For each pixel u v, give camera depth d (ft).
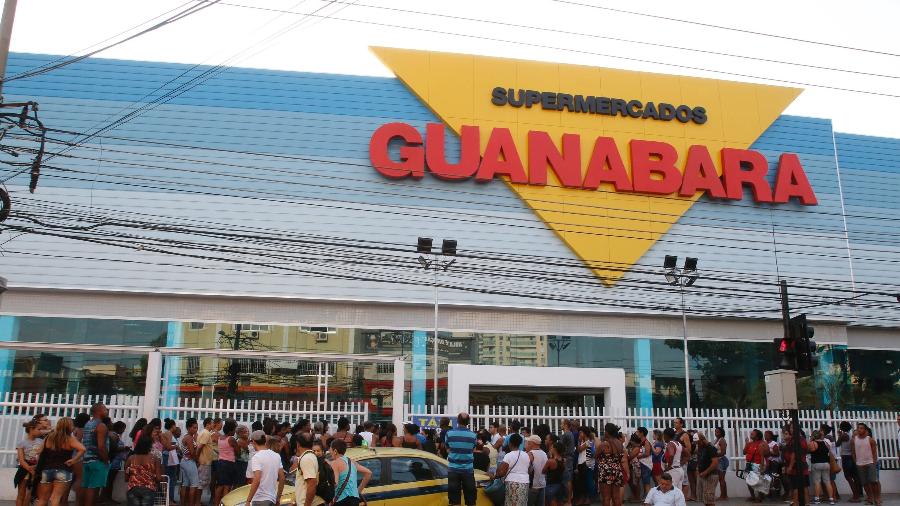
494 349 85.71
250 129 87.04
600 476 53.47
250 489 35.29
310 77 89.56
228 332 82.38
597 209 89.66
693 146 92.73
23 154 82.64
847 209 98.17
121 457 51.55
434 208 87.56
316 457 34.12
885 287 96.37
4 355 77.87
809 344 51.65
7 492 52.70
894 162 102.17
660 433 60.18
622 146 92.02
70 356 79.30
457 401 80.94
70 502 51.85
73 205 82.17
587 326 88.12
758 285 91.91
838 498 64.54
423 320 85.25
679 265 90.48
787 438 60.08
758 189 93.45
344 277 80.53
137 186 83.87
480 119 90.02
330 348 83.25
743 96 96.73
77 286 80.38
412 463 41.22
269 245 84.02
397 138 89.10
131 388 79.61
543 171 88.84
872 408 93.97
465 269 82.02
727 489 66.85
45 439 40.75
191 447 50.90
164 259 82.53
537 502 46.03
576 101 92.22
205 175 84.99
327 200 86.17
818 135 99.45
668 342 89.45
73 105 85.15
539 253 88.02
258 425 50.60
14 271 79.92
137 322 81.46
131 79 86.84
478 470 45.57
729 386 89.45
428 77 90.07
